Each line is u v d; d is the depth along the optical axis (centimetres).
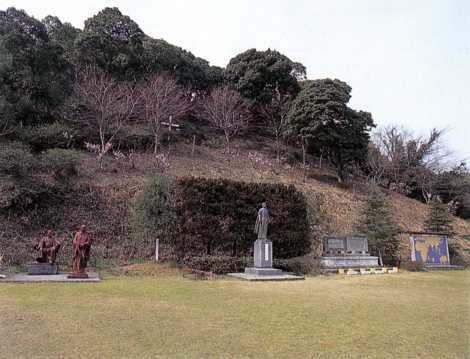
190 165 3159
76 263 1530
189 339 752
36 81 2911
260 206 2294
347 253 2409
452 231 3212
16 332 761
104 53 3400
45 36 3198
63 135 2722
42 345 690
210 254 2123
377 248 2566
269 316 969
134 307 1016
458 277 2127
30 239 1978
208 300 1160
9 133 2597
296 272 2059
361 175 4297
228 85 4162
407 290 1523
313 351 708
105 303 1057
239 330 829
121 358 636
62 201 2250
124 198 2400
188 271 1828
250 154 3747
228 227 2161
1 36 2833
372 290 1495
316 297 1278
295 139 3831
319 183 3584
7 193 2000
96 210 2278
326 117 3381
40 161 2308
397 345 762
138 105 3231
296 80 4347
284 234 2303
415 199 4450
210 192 2162
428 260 2816
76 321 854
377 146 4488
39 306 993
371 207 2678
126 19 3609
